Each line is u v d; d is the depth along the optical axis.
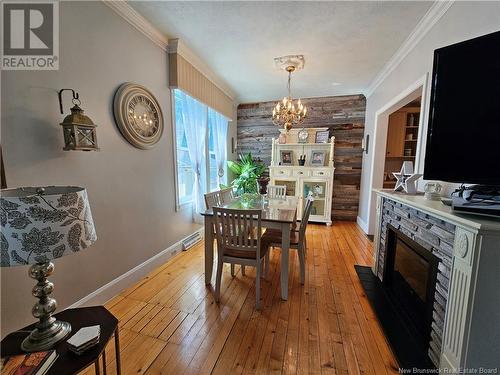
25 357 0.83
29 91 1.39
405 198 1.74
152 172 2.44
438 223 1.37
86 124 1.51
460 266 1.13
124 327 1.67
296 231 2.48
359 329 1.67
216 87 3.76
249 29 2.27
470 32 1.53
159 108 2.45
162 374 1.32
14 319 1.36
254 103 5.03
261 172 4.85
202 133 3.47
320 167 4.32
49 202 0.85
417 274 1.67
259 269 1.87
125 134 2.04
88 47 1.71
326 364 1.39
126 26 2.03
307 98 4.66
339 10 1.95
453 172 1.33
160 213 2.60
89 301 1.79
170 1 1.88
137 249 2.28
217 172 4.29
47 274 0.98
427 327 1.44
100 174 1.85
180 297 2.04
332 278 2.39
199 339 1.57
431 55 2.01
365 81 3.68
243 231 1.86
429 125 1.44
